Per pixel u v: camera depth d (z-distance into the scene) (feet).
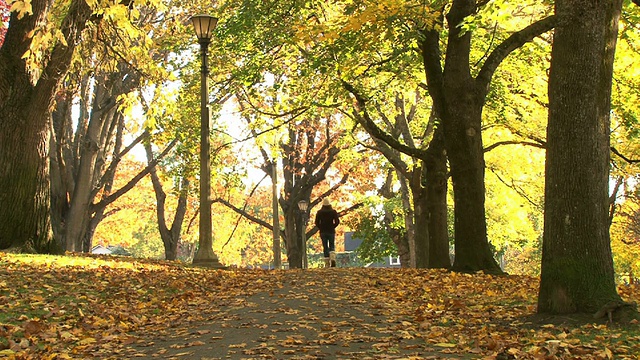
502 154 115.55
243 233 202.18
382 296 42.83
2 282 39.40
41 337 28.53
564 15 31.45
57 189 112.06
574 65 31.14
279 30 73.41
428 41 60.54
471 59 81.15
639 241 157.58
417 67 74.38
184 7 104.78
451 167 60.23
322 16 75.97
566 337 27.12
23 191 56.08
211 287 49.34
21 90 55.57
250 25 73.56
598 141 31.30
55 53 54.75
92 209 117.19
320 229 86.99
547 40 76.89
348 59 68.69
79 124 118.93
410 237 126.62
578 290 30.76
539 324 30.25
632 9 62.64
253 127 106.32
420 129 119.75
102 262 56.70
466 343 27.20
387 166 125.49
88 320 33.09
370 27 53.98
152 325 33.60
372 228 157.38
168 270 57.93
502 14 49.01
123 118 128.67
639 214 153.69
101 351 26.89
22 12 37.55
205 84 67.67
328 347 26.35
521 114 88.17
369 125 79.10
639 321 29.40
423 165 97.04
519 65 81.66
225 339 28.68
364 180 146.41
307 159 143.74
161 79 61.05
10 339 27.32
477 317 33.83
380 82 84.07
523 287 47.42
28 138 56.13
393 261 276.21
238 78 79.77
